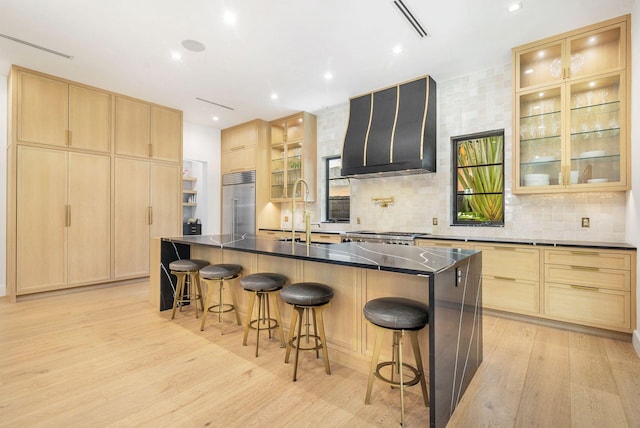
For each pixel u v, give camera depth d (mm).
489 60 3686
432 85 4129
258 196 5996
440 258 1945
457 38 3221
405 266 1660
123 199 4773
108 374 2133
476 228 3994
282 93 4707
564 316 2961
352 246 2676
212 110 5516
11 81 3854
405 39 3246
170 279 3604
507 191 3766
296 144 5828
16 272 3836
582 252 2881
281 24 2998
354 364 2209
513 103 3402
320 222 5660
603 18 2889
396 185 4699
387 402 1825
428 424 1634
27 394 1896
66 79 4227
